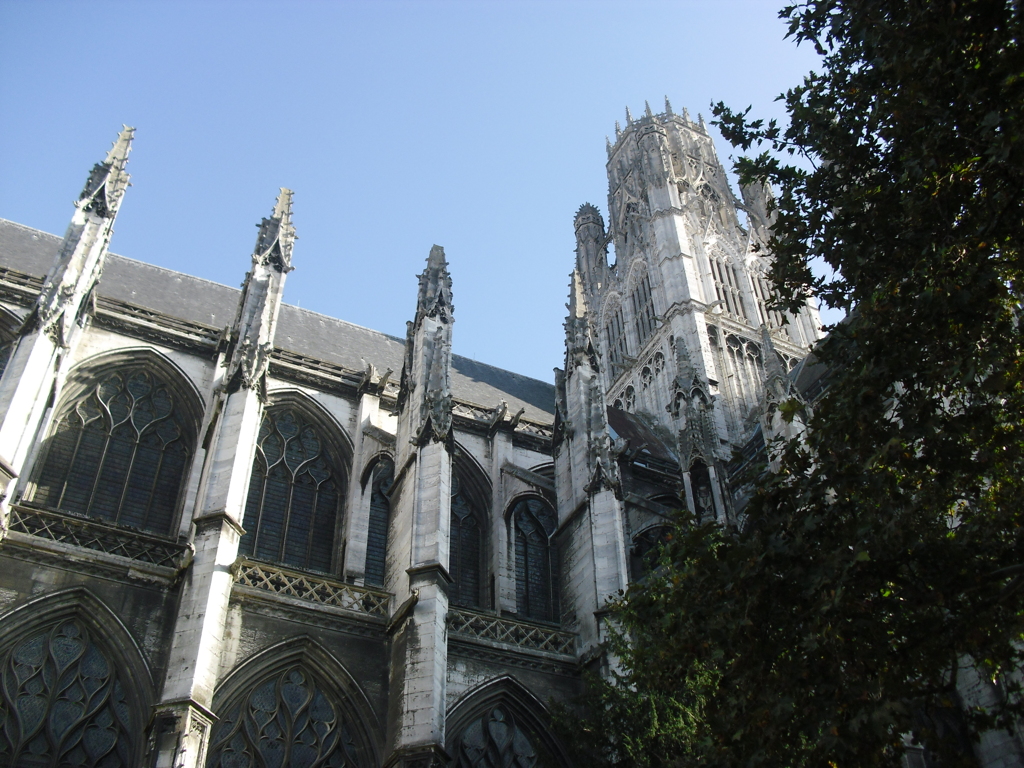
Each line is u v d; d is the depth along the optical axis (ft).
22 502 124.77
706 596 67.26
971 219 63.98
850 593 60.08
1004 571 58.70
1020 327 63.82
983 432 63.57
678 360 173.27
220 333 158.10
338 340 195.42
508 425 170.91
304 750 110.11
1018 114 56.39
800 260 74.18
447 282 157.58
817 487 65.67
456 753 116.57
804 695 60.70
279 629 115.75
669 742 96.53
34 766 98.02
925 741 60.54
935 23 62.90
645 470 185.37
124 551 117.60
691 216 277.85
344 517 147.74
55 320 125.08
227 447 122.83
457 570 153.48
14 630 103.86
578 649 133.49
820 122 73.41
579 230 332.39
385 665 118.73
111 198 144.05
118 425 142.10
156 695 105.29
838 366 71.82
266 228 150.41
